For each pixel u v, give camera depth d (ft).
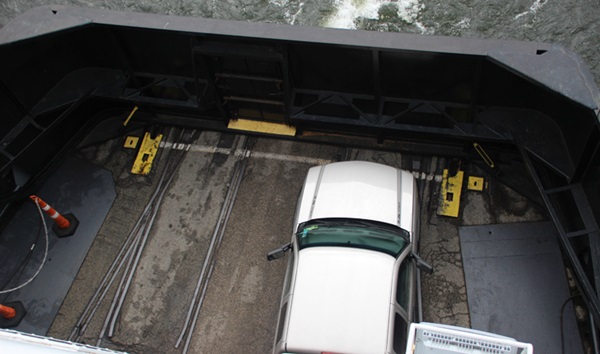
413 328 18.22
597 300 22.08
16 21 25.64
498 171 28.35
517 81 25.03
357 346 21.50
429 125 27.94
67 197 29.99
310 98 28.76
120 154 31.22
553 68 22.13
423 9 40.19
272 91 28.27
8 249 28.60
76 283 27.66
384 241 24.21
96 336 26.21
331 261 23.40
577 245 24.71
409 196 26.04
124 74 29.99
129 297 27.14
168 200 29.68
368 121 28.04
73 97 29.17
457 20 39.81
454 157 29.22
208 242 28.32
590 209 23.65
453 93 26.48
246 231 28.50
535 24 39.24
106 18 25.61
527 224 27.27
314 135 30.53
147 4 42.39
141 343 25.98
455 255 26.94
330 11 40.63
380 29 40.11
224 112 29.99
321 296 22.62
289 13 41.16
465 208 28.09
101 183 30.35
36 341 15.34
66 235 28.78
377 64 25.14
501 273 26.23
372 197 25.71
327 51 25.88
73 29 25.41
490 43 23.32
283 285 25.59
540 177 26.63
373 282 22.76
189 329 26.18
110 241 28.71
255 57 25.61
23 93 27.91
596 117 20.99
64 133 30.73
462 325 25.23
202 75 29.09
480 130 26.68
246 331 25.95
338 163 27.40
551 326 24.73
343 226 24.77
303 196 26.55
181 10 41.96
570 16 39.19
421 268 24.13
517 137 25.94
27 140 28.66
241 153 30.73
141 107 31.07
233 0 41.86
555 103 24.89
